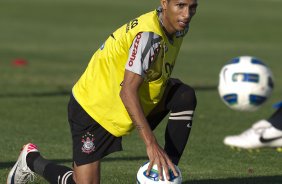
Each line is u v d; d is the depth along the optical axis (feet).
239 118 100.42
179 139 50.42
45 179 56.75
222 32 263.49
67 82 137.59
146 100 48.91
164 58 47.11
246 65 86.17
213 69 167.94
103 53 49.21
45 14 305.12
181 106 50.01
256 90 85.46
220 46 222.48
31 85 130.52
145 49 45.62
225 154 75.25
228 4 373.81
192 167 68.28
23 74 147.54
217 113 104.01
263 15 327.47
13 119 94.22
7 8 318.65
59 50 203.72
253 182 62.13
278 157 74.28
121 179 61.87
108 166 67.62
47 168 54.39
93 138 49.83
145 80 47.60
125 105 45.55
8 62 170.19
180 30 46.34
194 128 90.99
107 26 273.75
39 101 110.63
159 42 45.98
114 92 48.73
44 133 85.15
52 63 172.24
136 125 45.29
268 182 62.34
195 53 202.90
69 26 270.67
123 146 77.66
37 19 288.71
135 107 45.19
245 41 238.27
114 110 49.06
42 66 164.86
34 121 93.20
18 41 222.89
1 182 60.34
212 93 126.62
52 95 118.11
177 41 47.96
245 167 68.90
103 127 49.55
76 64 171.94
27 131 86.02
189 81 144.46
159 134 86.53
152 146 45.06
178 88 50.49
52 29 260.21
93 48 211.41
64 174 52.75
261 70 85.81
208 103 113.80
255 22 298.56
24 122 92.27
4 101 109.50
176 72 160.04
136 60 45.50
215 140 83.10
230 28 276.62
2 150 74.02
